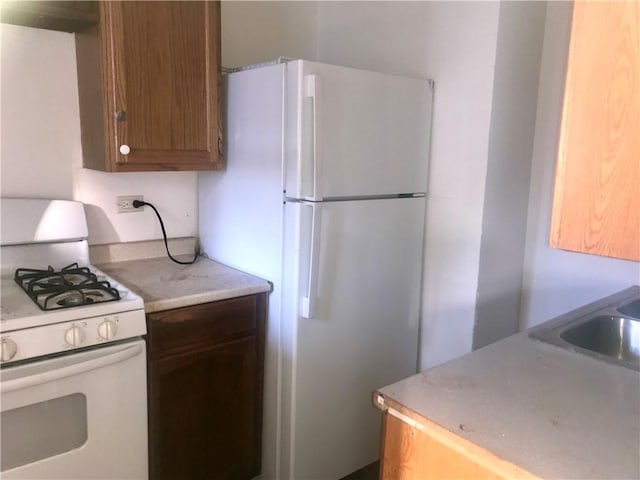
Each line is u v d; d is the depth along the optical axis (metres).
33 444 1.58
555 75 2.28
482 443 1.04
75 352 1.63
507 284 2.40
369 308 2.20
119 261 2.35
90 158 2.10
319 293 2.01
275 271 2.07
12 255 2.01
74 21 1.88
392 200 2.20
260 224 2.11
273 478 2.20
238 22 2.55
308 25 2.81
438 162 2.32
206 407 2.02
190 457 2.02
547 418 1.13
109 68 1.86
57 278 1.92
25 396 1.52
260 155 2.06
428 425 1.12
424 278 2.43
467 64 2.17
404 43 2.41
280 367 2.09
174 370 1.91
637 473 0.96
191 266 2.32
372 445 2.34
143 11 1.89
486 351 1.48
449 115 2.26
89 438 1.68
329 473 2.21
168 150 2.03
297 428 2.07
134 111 1.92
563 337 1.61
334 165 1.96
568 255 2.35
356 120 2.00
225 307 2.00
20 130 2.05
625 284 2.21
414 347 2.44
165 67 1.97
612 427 1.10
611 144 0.88
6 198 2.01
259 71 2.01
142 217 2.39
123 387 1.72
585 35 0.89
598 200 0.91
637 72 0.84
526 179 2.37
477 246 2.21
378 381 2.31
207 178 2.42
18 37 2.00
